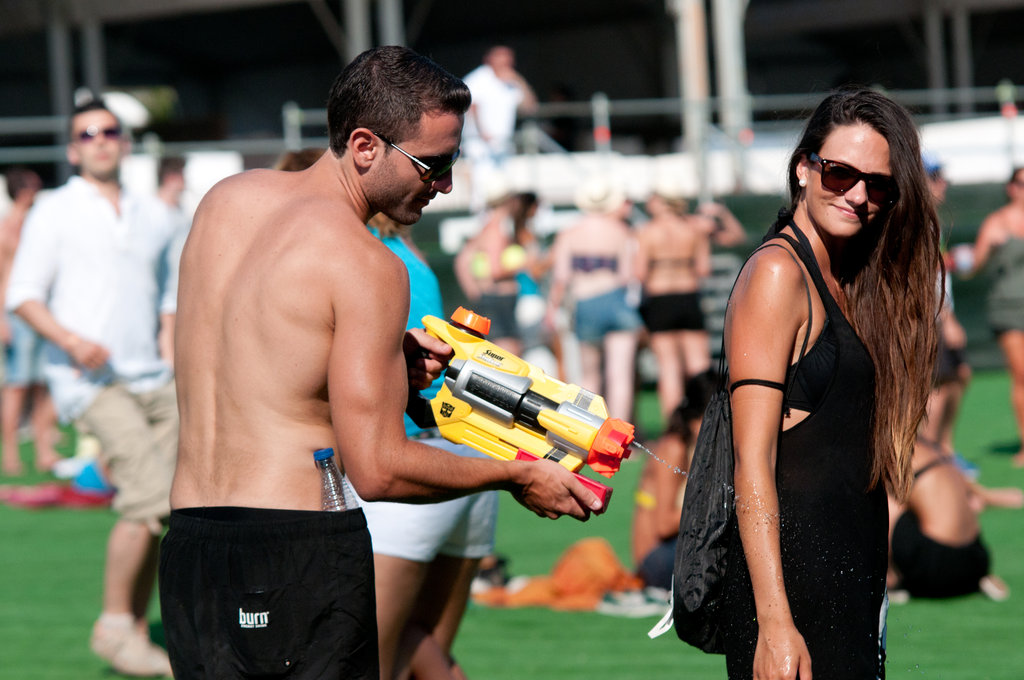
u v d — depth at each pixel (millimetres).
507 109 35281
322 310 5910
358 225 6105
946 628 12680
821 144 6340
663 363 25484
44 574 16344
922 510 13930
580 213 36062
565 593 14625
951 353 20359
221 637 5953
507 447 6742
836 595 6137
